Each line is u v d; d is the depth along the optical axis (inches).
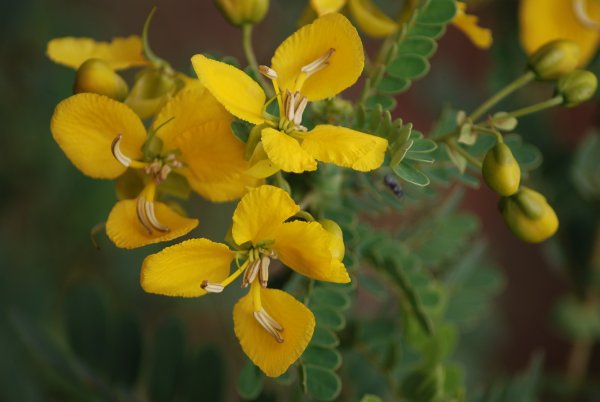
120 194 12.6
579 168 16.2
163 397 14.7
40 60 19.7
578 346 17.7
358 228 13.8
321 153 11.9
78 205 20.5
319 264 11.9
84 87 12.6
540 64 13.3
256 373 12.9
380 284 13.9
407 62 13.1
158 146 12.3
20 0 20.0
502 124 13.1
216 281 12.1
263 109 12.1
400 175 12.2
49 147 19.9
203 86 12.3
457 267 15.6
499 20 16.9
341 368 15.1
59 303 20.1
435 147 12.5
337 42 12.2
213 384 14.6
